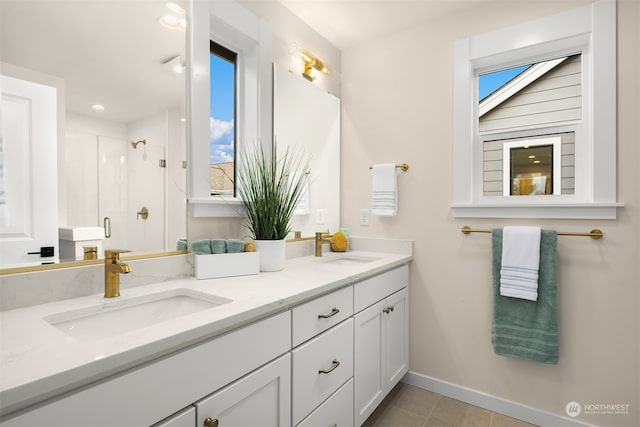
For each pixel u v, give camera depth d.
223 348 0.86
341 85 2.46
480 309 1.93
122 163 1.18
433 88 2.09
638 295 1.54
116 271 1.04
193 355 0.79
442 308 2.05
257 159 1.65
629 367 1.56
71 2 1.05
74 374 0.58
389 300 1.85
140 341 0.69
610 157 1.58
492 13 1.90
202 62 1.44
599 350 1.62
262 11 1.81
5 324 0.80
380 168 2.18
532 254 1.70
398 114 2.22
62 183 1.03
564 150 1.76
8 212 0.92
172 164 1.34
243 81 1.72
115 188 1.16
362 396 1.56
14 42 0.93
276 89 1.88
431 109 2.09
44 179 0.99
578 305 1.67
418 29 2.15
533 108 1.85
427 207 2.10
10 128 0.93
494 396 1.88
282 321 1.07
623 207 1.57
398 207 2.21
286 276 1.41
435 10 1.99
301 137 2.07
